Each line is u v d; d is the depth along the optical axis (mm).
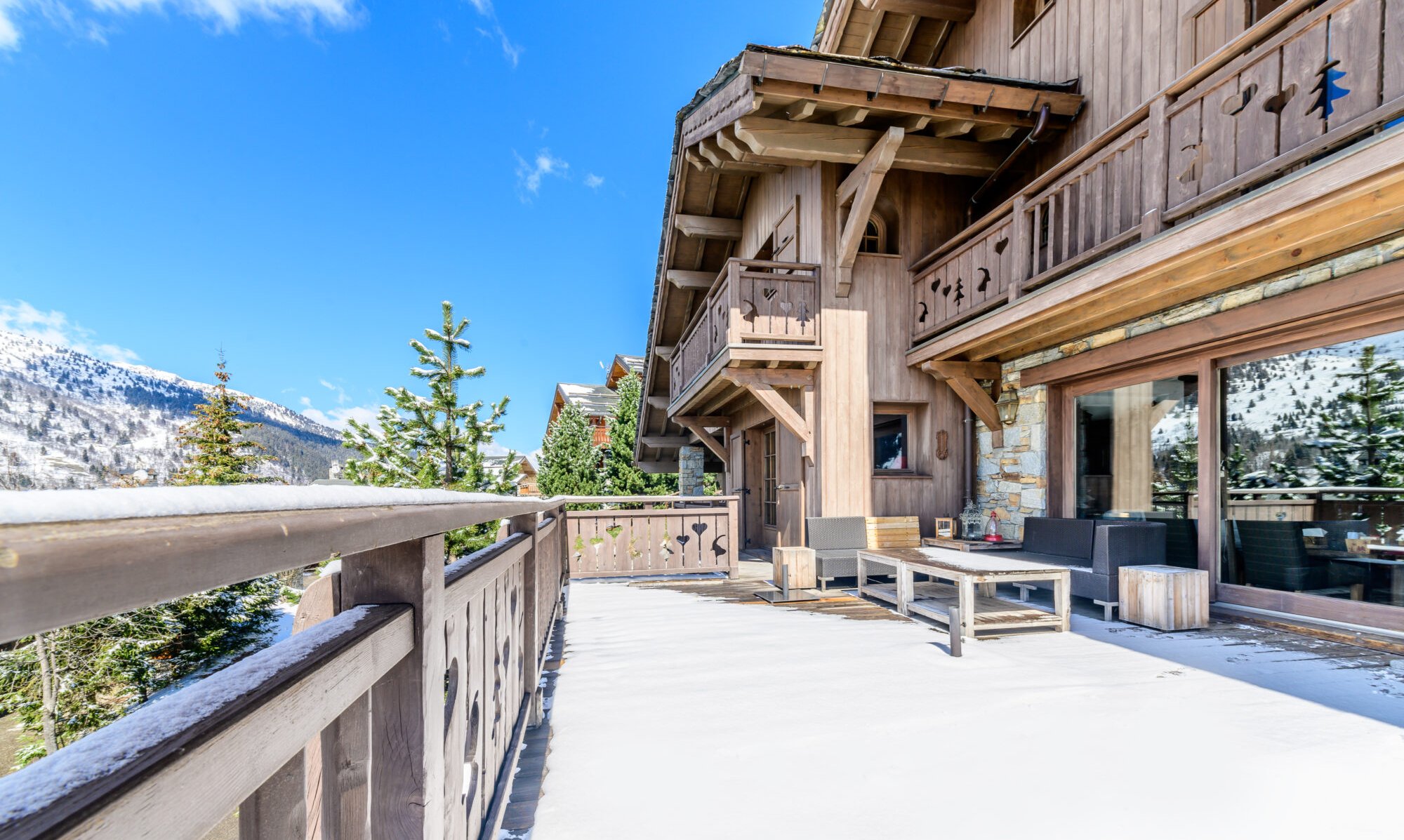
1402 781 2150
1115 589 4711
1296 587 4348
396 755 1039
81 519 341
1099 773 2215
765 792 2117
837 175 7387
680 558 7457
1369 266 3723
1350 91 3133
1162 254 3994
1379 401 4004
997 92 5926
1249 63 3588
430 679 1097
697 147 7934
